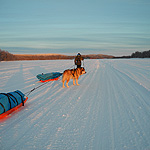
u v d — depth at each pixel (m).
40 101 6.31
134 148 3.08
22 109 5.41
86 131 3.78
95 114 4.82
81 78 12.17
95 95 7.05
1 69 20.22
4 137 3.58
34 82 10.61
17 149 3.10
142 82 9.61
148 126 3.97
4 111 4.66
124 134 3.62
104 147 3.13
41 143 3.30
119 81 10.29
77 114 4.86
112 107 5.40
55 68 21.22
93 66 24.41
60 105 5.76
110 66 23.66
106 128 3.92
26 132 3.79
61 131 3.80
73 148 3.10
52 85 9.62
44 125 4.15
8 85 9.60
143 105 5.51
